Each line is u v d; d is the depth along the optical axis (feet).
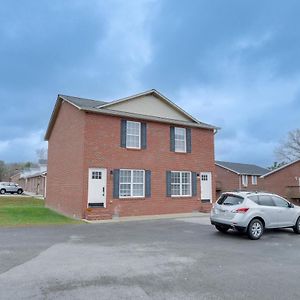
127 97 65.82
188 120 75.25
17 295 17.17
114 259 25.86
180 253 28.71
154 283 19.75
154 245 32.37
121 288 18.65
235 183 152.76
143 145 66.28
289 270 23.52
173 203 69.05
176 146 71.87
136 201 63.87
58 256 26.66
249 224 37.60
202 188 74.79
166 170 69.00
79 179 59.26
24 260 25.03
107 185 60.59
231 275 21.93
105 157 61.00
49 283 19.34
